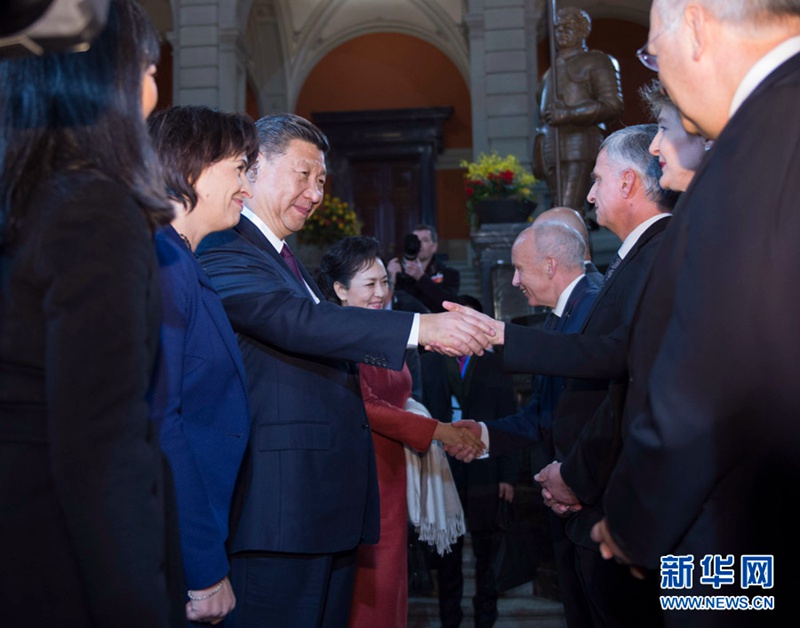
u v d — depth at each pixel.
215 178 1.46
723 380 0.91
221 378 1.41
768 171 0.91
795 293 0.90
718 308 0.91
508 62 9.89
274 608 1.60
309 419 1.65
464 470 3.18
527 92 9.84
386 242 14.99
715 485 0.96
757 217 0.91
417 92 15.39
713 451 0.92
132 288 0.88
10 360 0.89
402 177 15.12
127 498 0.85
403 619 2.28
